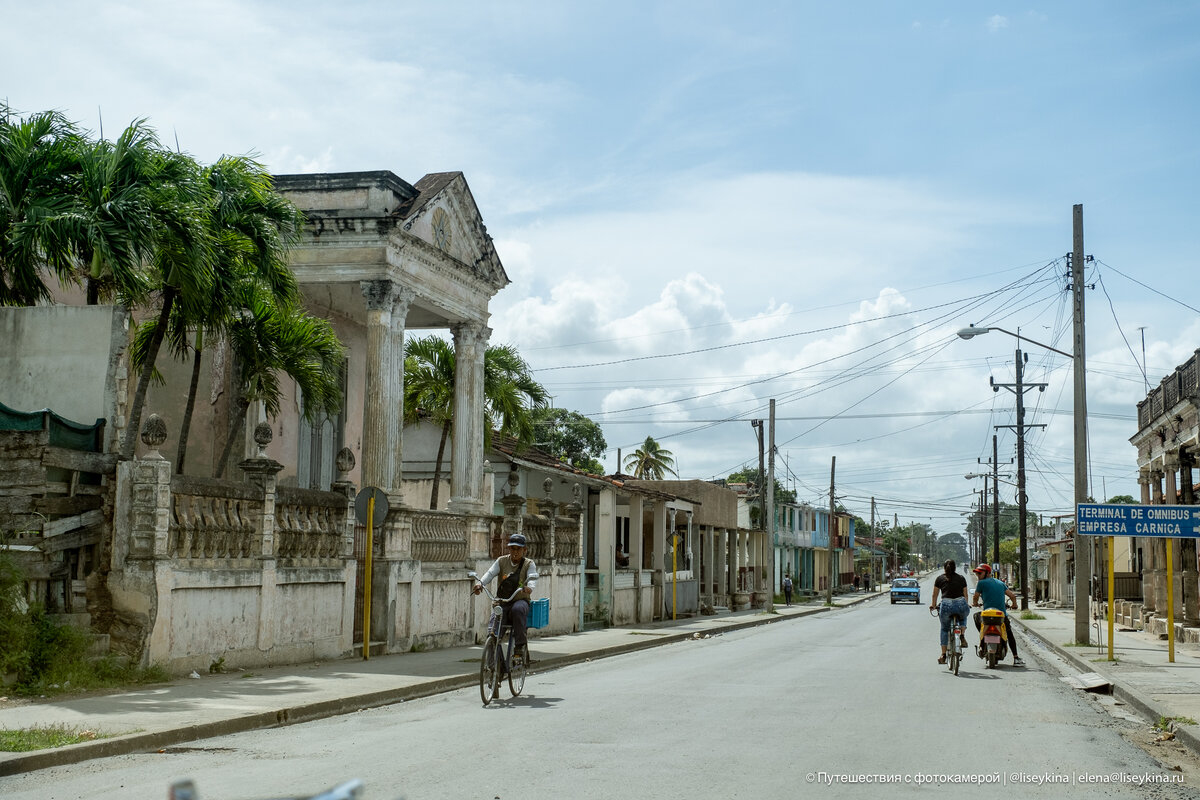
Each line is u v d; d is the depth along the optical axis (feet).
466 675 51.44
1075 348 83.92
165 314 52.75
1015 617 139.54
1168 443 94.48
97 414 46.80
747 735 34.55
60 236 44.73
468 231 81.51
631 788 25.58
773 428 163.63
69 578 43.24
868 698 46.24
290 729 35.37
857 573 376.89
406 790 25.03
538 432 204.64
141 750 30.53
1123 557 157.58
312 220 70.18
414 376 96.63
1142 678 55.16
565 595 95.09
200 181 49.03
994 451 228.63
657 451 256.11
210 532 47.91
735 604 172.04
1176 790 27.12
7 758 26.50
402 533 66.23
